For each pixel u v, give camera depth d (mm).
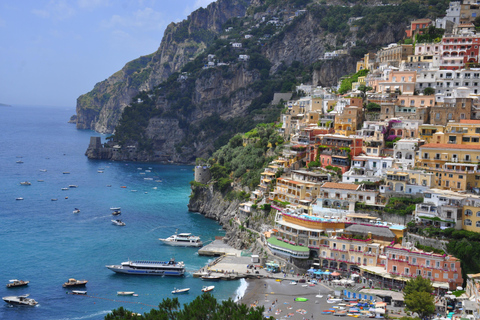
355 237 182375
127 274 199500
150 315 116500
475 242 162500
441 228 172625
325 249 185250
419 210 180250
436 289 156500
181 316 115188
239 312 116125
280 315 151250
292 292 170250
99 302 172875
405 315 148375
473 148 195125
